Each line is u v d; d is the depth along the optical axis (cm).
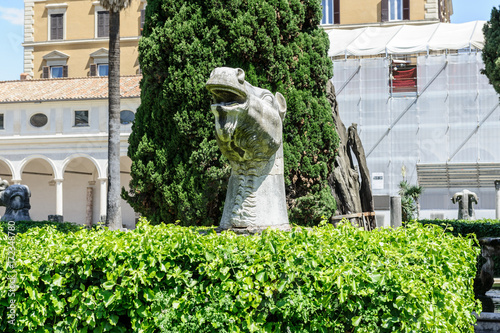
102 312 535
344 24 4625
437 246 593
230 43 1316
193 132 1292
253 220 668
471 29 3962
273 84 1332
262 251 532
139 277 525
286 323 523
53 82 3859
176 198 1320
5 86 3847
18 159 3616
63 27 5022
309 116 1348
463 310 602
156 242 550
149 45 1343
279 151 695
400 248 577
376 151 3856
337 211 1505
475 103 3762
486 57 2608
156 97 1355
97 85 3719
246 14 1309
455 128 3784
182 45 1304
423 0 4528
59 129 3588
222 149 659
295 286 526
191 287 536
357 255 546
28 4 5062
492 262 1038
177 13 1335
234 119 611
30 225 1922
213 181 1271
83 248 548
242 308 523
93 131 3562
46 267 550
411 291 505
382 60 3888
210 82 596
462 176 3706
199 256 539
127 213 3900
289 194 1341
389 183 3819
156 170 1349
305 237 569
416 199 3559
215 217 1309
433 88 3825
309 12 1427
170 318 528
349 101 3909
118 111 1848
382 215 3691
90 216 3953
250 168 673
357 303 512
